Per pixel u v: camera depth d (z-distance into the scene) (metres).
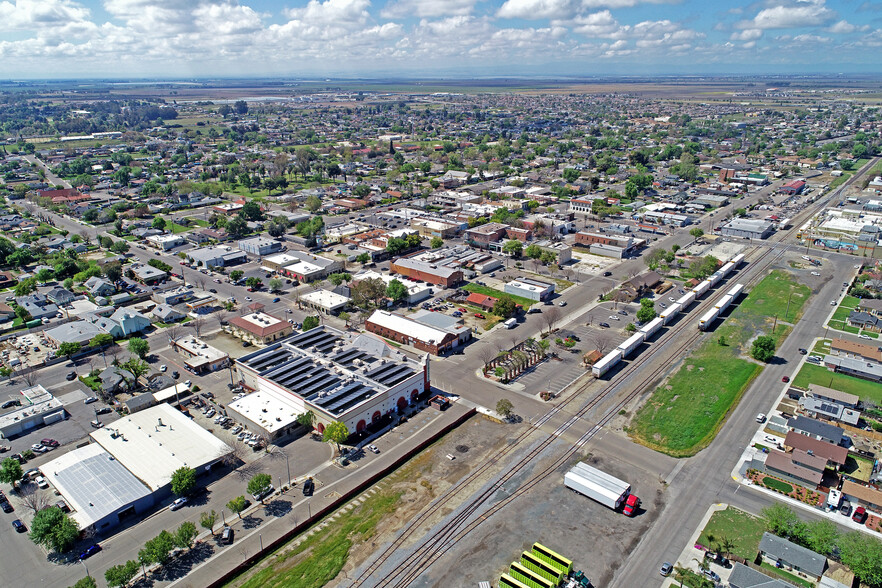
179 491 91.38
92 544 82.94
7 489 95.38
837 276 194.00
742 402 120.00
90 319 158.62
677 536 84.56
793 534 82.38
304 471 99.31
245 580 77.50
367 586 76.12
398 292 167.62
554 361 138.38
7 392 124.38
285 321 153.62
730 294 174.00
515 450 105.38
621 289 175.38
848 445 105.44
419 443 106.69
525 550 82.06
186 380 130.12
